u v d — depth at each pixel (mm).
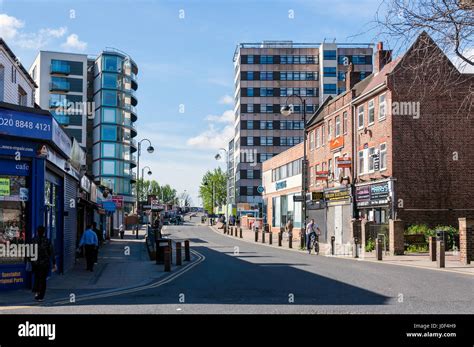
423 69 13727
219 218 106000
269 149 111188
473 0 12156
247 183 111188
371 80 41000
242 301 13000
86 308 12297
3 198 15875
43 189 16688
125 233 67625
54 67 83125
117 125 93250
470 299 12969
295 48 111562
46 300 13906
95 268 23094
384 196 35281
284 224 61938
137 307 12297
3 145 15789
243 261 25891
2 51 20172
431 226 34375
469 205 34719
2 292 15234
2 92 20625
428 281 16672
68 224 22500
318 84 110688
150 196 66125
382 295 13711
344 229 41938
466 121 34906
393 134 34625
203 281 17625
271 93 111438
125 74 95562
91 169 94625
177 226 96938
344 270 20453
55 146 18047
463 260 22984
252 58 111812
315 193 46281
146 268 23062
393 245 29594
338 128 44781
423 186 34625
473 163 34906
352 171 40750
